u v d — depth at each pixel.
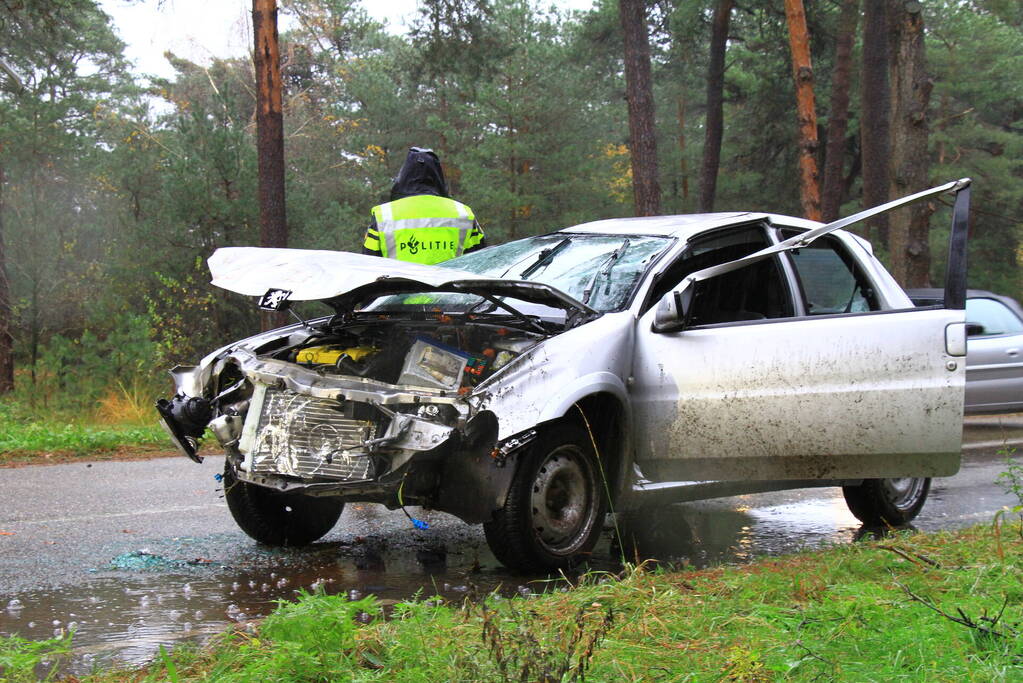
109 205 20.25
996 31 35.53
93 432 10.90
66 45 19.05
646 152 18.41
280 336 5.71
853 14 23.83
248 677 3.02
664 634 3.50
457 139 29.16
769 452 5.37
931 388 5.35
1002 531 5.40
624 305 5.41
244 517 5.61
